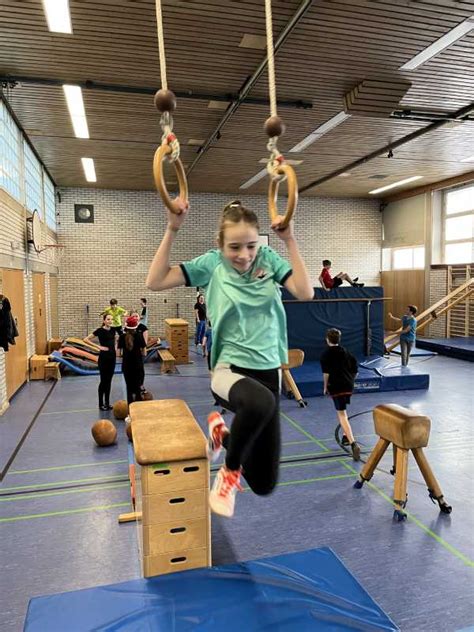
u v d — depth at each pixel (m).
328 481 4.76
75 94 7.70
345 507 4.21
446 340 13.34
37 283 10.97
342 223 17.23
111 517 4.09
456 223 14.55
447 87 7.75
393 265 17.28
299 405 7.66
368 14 5.61
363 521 3.97
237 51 6.46
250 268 1.81
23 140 9.59
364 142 10.48
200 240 16.02
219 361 1.83
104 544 3.67
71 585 3.18
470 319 13.77
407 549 3.54
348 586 2.87
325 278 10.53
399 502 3.97
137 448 3.00
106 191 15.20
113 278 15.38
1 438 6.16
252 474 1.83
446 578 3.20
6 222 7.66
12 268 8.16
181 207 1.75
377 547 3.58
